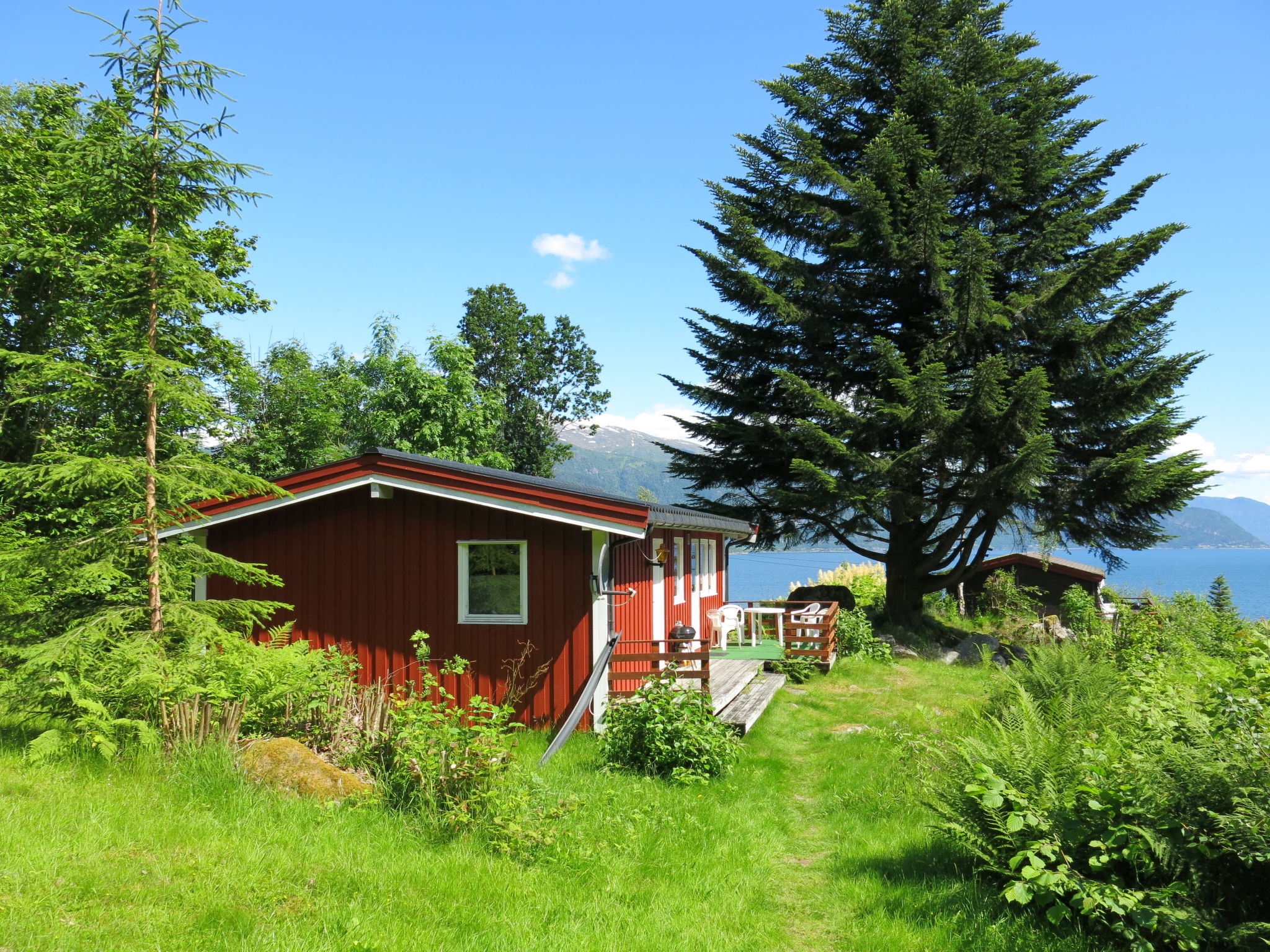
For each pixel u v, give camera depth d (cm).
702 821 736
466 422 2994
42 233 1723
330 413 2512
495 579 1093
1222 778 460
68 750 702
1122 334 2041
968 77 2250
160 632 814
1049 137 2344
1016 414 1873
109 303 847
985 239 1936
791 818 799
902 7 2270
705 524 1460
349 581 1141
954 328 2116
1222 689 587
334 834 581
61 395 838
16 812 555
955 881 588
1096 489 2059
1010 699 915
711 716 920
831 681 1565
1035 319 2072
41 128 1892
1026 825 523
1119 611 2102
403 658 1109
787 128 2188
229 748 691
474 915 489
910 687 1535
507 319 4975
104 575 797
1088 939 475
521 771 738
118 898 453
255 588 1172
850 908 572
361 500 1148
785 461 2345
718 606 1991
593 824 686
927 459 2041
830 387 2284
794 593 2339
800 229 2353
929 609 2658
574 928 492
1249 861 430
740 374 2486
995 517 2180
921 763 836
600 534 1049
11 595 934
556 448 5153
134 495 856
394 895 501
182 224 905
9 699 769
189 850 528
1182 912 441
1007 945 479
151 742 689
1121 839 485
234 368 1811
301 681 788
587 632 1050
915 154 2119
